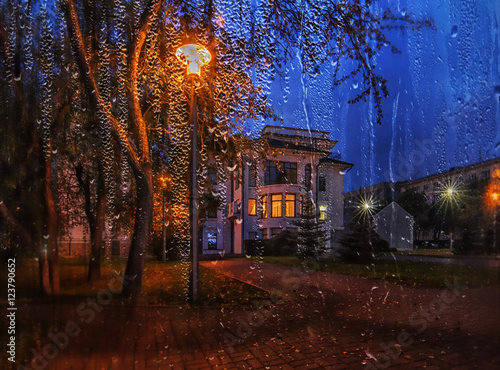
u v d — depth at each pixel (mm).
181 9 5805
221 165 9094
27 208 6215
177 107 7824
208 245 25531
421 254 15219
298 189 22656
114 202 10414
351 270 10227
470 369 2211
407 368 2580
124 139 5445
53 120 6191
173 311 4664
